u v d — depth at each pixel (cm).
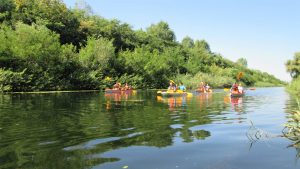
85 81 4466
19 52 3759
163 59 6919
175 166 585
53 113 1390
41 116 1283
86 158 636
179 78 6469
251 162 611
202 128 990
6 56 3697
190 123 1097
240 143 772
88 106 1747
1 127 1004
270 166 586
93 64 4875
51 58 4103
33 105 1789
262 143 771
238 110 1562
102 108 1631
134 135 873
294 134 854
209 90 3778
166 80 6231
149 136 859
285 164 596
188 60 8612
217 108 1666
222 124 1075
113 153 675
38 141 794
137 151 693
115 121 1140
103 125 1046
